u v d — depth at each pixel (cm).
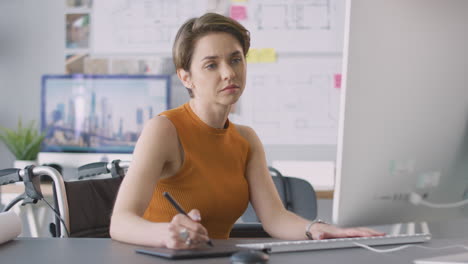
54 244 103
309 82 365
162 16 369
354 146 91
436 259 88
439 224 273
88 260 87
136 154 127
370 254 93
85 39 370
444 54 95
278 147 365
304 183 272
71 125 366
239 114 366
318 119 364
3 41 372
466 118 98
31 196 140
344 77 89
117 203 119
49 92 368
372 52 89
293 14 365
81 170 164
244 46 133
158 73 369
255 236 155
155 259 87
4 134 369
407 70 92
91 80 368
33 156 351
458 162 99
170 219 135
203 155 137
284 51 364
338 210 93
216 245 102
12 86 372
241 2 365
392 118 92
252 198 149
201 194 134
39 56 372
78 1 370
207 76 129
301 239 129
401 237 107
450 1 95
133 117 366
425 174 97
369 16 88
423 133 95
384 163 93
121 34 370
